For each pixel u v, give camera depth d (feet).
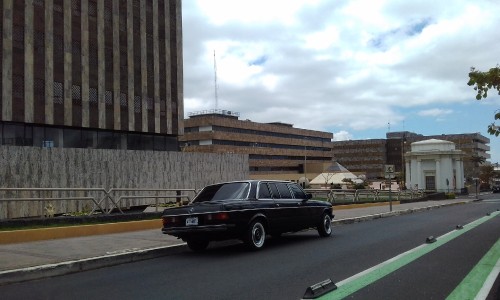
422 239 41.01
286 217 38.04
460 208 106.22
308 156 431.84
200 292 21.21
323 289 20.74
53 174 93.66
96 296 20.92
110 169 106.73
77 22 111.65
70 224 43.50
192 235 33.63
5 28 96.63
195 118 330.13
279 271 26.08
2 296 21.26
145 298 20.29
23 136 100.63
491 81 38.93
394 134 522.47
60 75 106.83
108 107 118.21
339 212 78.89
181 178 127.54
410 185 232.94
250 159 354.95
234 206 33.22
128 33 125.29
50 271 25.77
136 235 41.86
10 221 39.34
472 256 30.91
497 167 520.42
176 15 144.15
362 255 31.60
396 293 20.47
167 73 138.62
